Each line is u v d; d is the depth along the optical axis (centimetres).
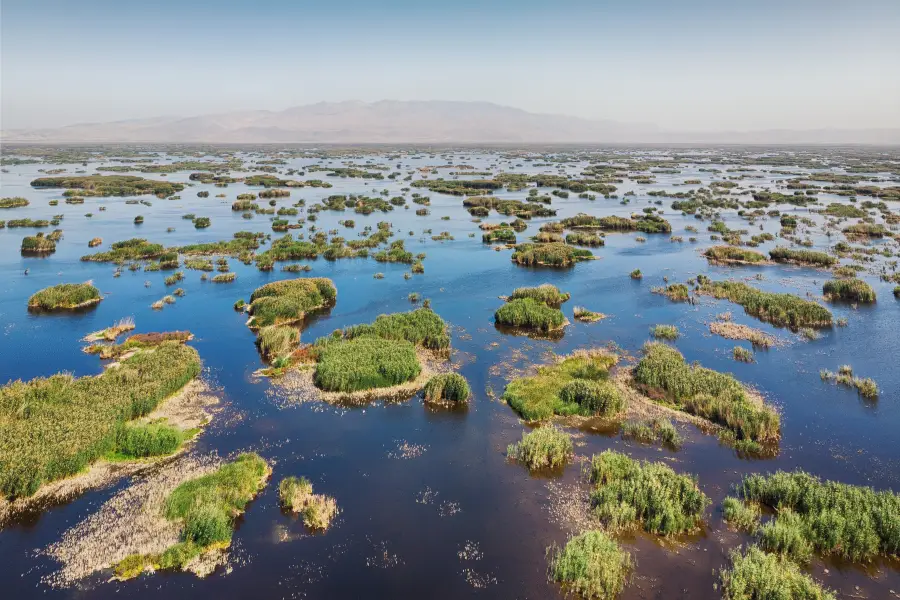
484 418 3316
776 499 2498
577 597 2041
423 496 2589
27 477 2488
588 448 3003
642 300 5644
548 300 5450
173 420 3181
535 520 2434
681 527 2341
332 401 3475
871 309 5284
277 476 2727
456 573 2136
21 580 2047
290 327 4759
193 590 2031
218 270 6625
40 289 5728
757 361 4134
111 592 2008
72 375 3609
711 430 3189
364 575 2119
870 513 2331
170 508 2388
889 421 3309
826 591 2020
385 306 5406
